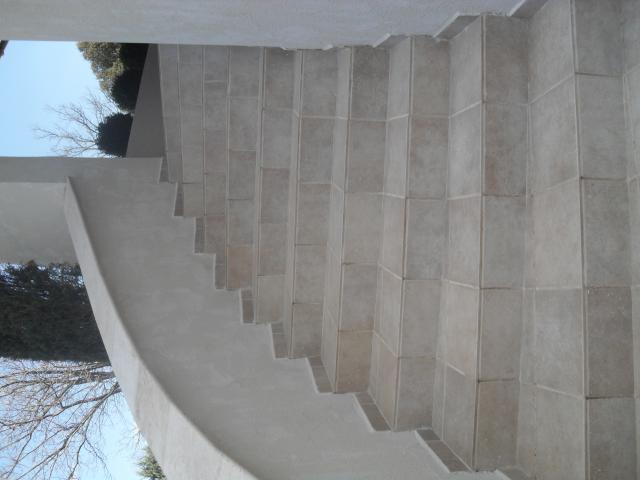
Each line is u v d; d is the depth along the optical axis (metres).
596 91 2.04
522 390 2.31
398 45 2.78
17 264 6.63
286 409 2.82
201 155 4.55
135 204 4.79
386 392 2.77
